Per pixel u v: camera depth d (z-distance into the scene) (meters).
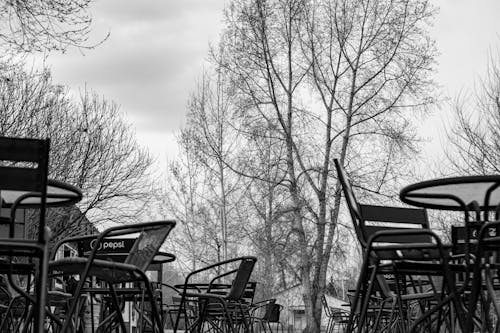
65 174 18.89
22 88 17.11
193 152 33.72
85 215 19.39
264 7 27.44
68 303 5.74
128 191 20.44
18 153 2.84
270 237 28.02
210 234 35.62
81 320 6.10
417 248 3.44
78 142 19.06
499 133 22.02
